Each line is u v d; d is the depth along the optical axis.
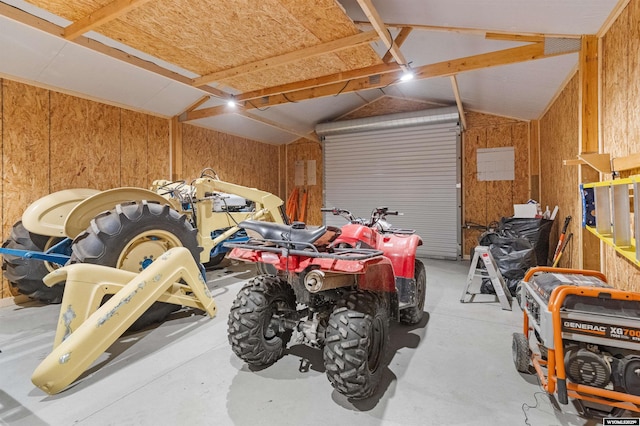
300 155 8.66
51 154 4.08
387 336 2.12
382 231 3.34
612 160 2.38
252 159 7.75
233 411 1.78
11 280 3.36
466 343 2.62
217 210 4.60
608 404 1.58
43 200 3.46
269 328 2.29
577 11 2.55
